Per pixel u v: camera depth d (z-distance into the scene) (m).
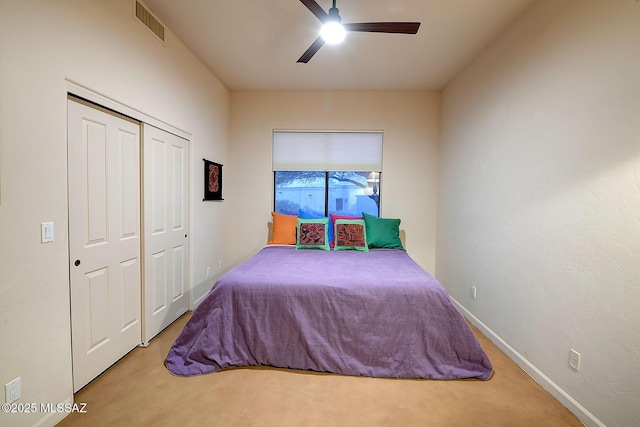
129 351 2.17
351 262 2.68
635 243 1.34
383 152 3.84
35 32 1.37
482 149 2.68
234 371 2.00
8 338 1.29
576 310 1.64
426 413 1.63
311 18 2.28
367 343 1.99
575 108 1.66
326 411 1.64
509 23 2.27
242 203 3.93
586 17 1.59
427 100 3.79
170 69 2.51
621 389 1.40
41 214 1.42
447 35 2.46
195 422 1.54
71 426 1.50
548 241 1.85
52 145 1.47
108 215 1.93
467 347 1.96
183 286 2.86
